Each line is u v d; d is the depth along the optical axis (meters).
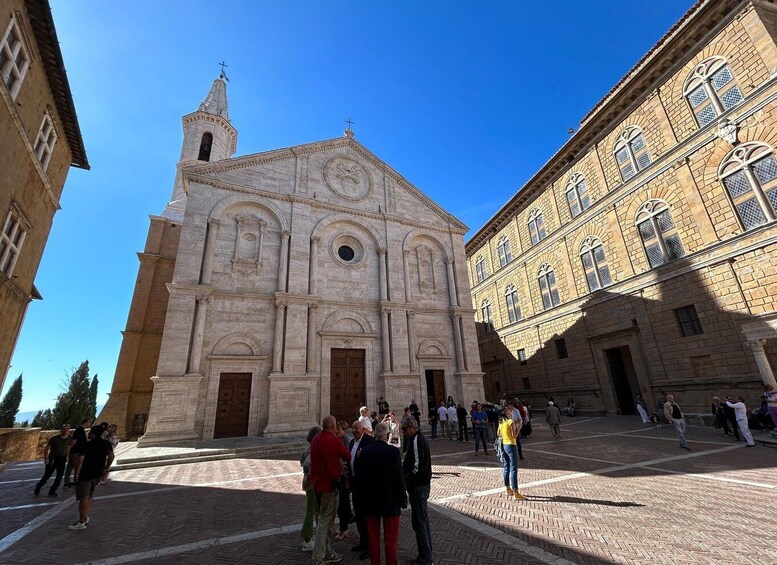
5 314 12.49
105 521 7.60
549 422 16.83
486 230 40.72
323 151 26.53
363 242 25.42
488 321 40.84
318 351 21.28
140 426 22.02
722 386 17.95
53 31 11.72
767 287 16.39
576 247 28.38
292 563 5.50
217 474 11.91
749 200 17.42
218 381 18.45
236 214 22.00
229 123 35.31
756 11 17.52
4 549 6.27
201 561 5.62
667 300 20.95
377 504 4.82
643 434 16.91
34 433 21.91
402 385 22.55
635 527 6.31
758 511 6.79
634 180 23.47
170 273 25.61
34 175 13.11
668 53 21.27
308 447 6.33
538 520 6.85
